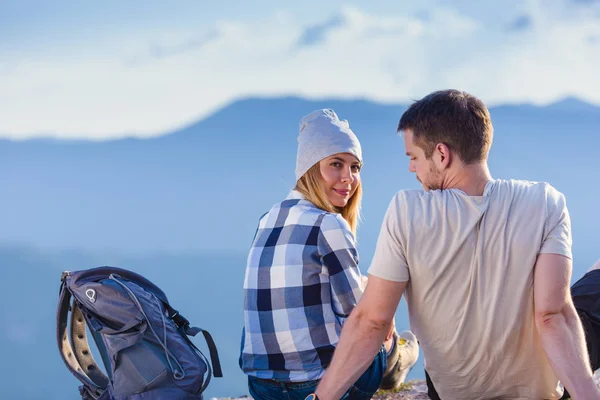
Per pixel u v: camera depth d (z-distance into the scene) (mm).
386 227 2299
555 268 2188
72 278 2900
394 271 2283
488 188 2252
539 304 2189
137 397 2746
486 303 2227
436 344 2328
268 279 2797
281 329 2748
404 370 3729
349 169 2957
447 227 2227
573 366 2133
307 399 2354
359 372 2332
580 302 2967
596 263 3084
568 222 2260
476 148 2281
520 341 2256
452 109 2283
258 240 2908
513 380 2312
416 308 2328
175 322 2941
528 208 2223
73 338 3088
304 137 2973
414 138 2344
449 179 2307
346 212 3080
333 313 2797
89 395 3076
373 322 2322
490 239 2211
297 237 2807
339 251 2766
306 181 2963
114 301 2795
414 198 2287
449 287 2250
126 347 2764
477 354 2285
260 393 2812
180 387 2764
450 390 2412
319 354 2729
